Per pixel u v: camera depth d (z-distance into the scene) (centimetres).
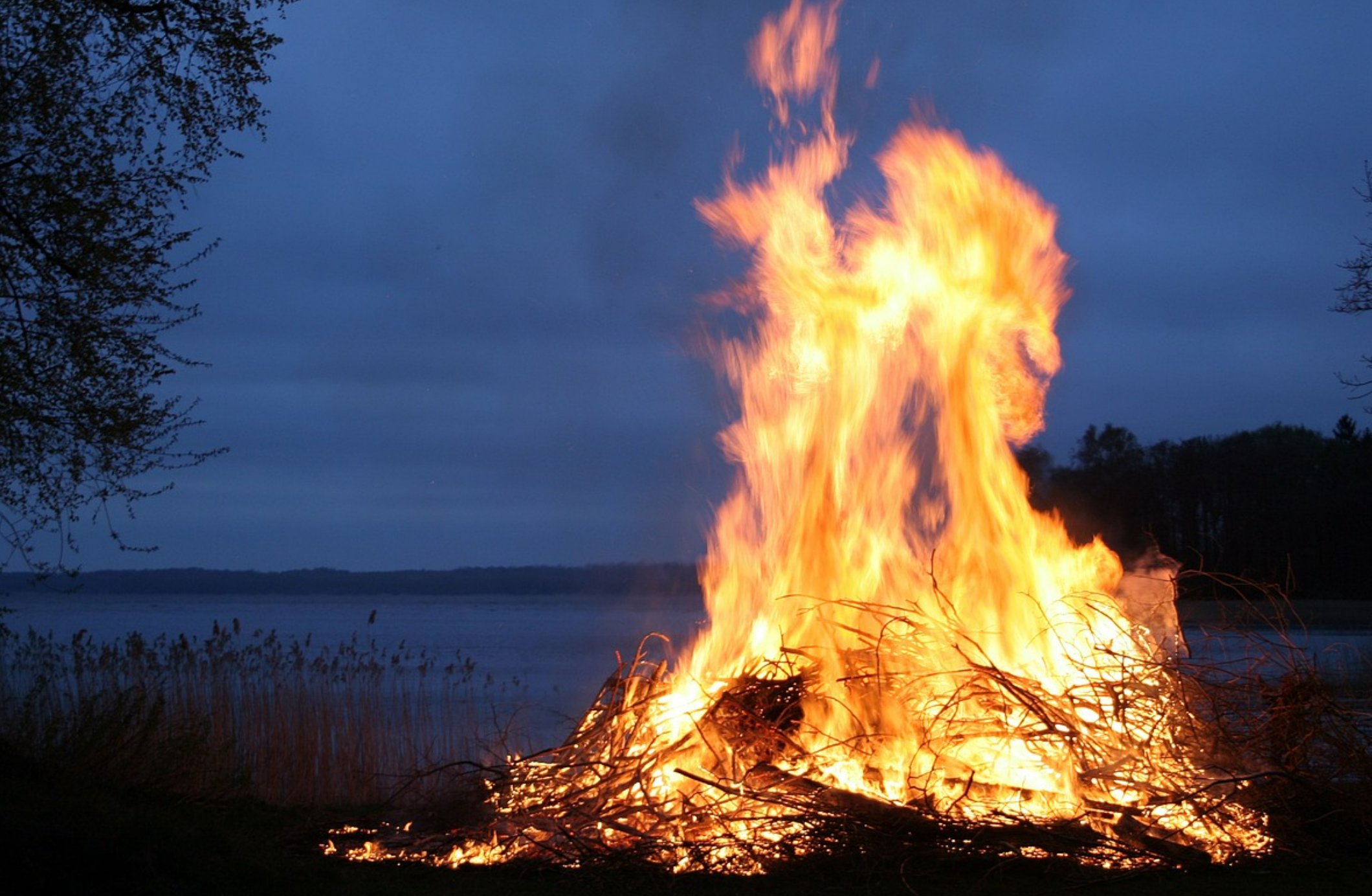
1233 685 742
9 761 813
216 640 1184
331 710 1108
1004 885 585
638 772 684
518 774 757
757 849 629
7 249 986
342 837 740
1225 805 670
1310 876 601
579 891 589
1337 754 709
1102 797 675
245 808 880
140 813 670
